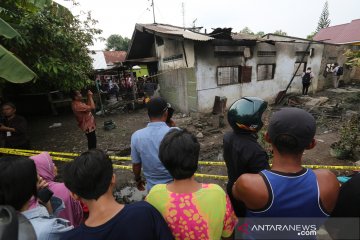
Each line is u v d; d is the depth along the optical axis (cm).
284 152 113
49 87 1106
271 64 1154
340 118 807
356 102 1061
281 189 108
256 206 111
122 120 1001
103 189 106
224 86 1002
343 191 115
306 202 106
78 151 656
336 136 650
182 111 1052
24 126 449
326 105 1019
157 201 120
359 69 1670
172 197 118
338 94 1302
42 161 191
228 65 992
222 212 119
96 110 1238
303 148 111
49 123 1029
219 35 862
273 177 111
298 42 1150
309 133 108
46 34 531
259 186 110
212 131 736
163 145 124
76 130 877
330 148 536
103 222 101
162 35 923
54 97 1245
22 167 124
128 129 848
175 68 1043
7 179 119
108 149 635
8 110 429
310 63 1347
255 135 188
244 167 174
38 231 116
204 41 862
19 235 108
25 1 451
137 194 406
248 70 1058
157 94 1244
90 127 532
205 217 115
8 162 125
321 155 532
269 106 1134
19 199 122
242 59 1030
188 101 995
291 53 1230
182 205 115
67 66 588
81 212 198
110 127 849
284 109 120
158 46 1152
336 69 1466
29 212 125
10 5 477
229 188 186
